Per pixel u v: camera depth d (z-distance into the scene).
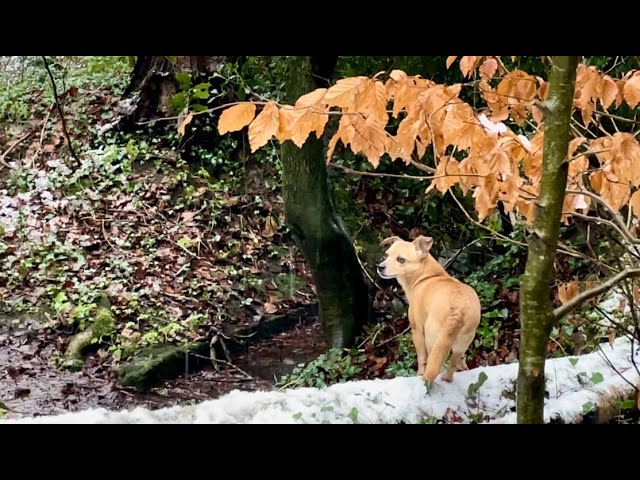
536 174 3.02
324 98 2.54
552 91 2.40
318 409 3.59
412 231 8.77
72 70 11.27
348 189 9.09
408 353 6.73
